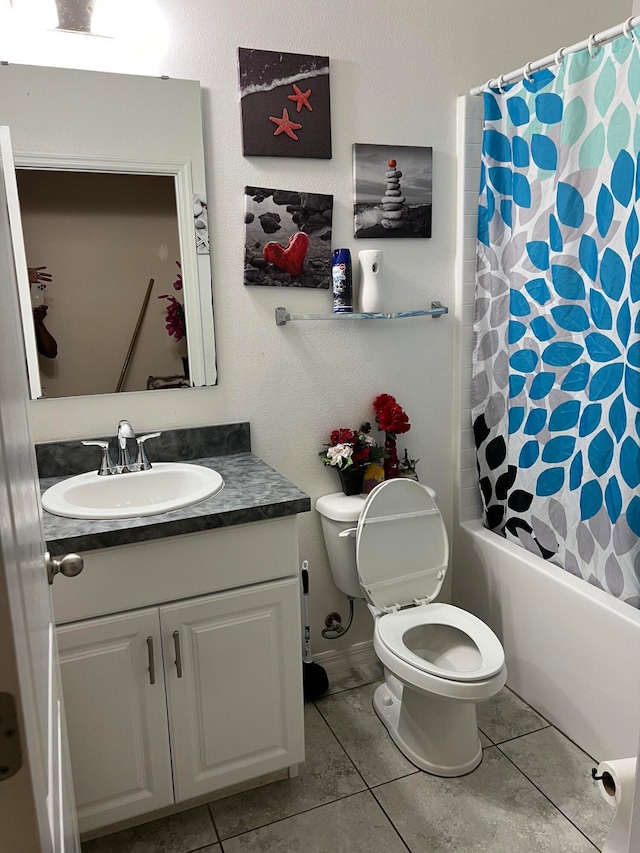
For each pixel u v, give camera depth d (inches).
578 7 91.0
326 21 77.5
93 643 58.1
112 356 74.1
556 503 80.9
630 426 68.7
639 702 67.5
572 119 71.8
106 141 69.8
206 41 72.3
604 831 64.3
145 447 76.6
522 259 82.2
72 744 59.1
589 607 72.7
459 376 93.3
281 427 84.4
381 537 78.7
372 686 89.9
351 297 82.5
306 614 86.5
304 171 79.8
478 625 75.6
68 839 36.1
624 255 68.1
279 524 63.6
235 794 70.6
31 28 65.6
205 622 62.2
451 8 83.7
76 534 55.1
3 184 33.4
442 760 71.9
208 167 74.9
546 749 76.1
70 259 70.5
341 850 63.2
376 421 90.2
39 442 72.2
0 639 19.6
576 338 75.6
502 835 64.3
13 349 32.4
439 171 87.6
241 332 80.0
